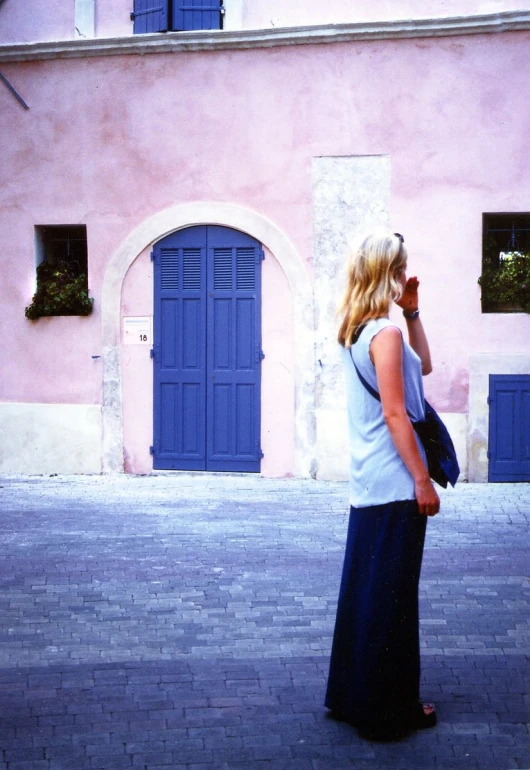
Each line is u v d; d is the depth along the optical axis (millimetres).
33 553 6973
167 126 10484
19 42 10828
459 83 9930
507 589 5910
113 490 9648
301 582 6117
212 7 10336
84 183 10703
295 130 10227
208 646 4934
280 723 3949
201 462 10555
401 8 10031
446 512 8328
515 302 10023
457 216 9984
